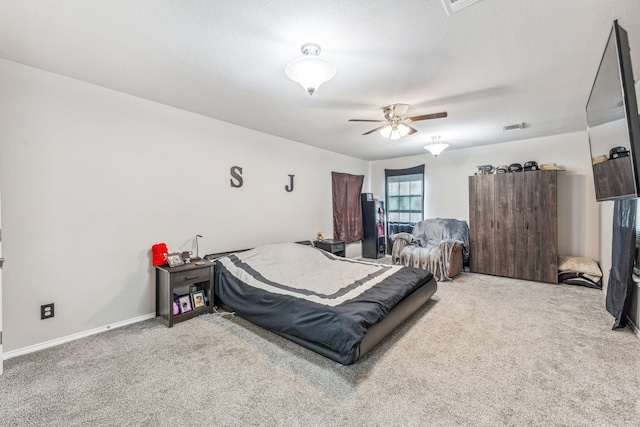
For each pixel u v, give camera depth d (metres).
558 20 1.74
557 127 4.10
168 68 2.34
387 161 6.67
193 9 1.63
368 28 1.81
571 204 4.50
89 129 2.63
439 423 1.57
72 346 2.43
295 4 1.59
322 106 3.19
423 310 3.24
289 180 4.75
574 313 3.12
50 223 2.43
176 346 2.44
